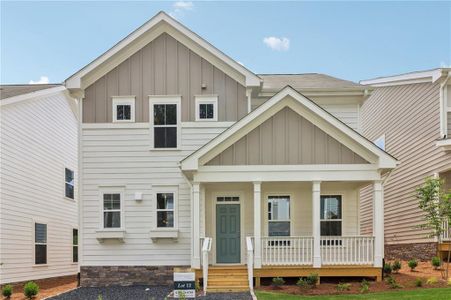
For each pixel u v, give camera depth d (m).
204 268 14.13
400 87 21.91
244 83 16.88
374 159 14.89
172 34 17.11
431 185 15.45
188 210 16.55
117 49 16.72
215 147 14.87
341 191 16.73
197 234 14.92
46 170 20.36
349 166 14.88
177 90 16.94
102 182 16.64
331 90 17.91
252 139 15.09
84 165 16.72
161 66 17.05
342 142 15.04
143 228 16.48
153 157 16.75
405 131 21.33
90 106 16.94
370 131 25.88
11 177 17.08
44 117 20.28
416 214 19.94
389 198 22.91
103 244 16.45
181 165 14.59
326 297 12.49
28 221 18.39
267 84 18.98
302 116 15.17
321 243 16.08
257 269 14.64
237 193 16.66
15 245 17.19
